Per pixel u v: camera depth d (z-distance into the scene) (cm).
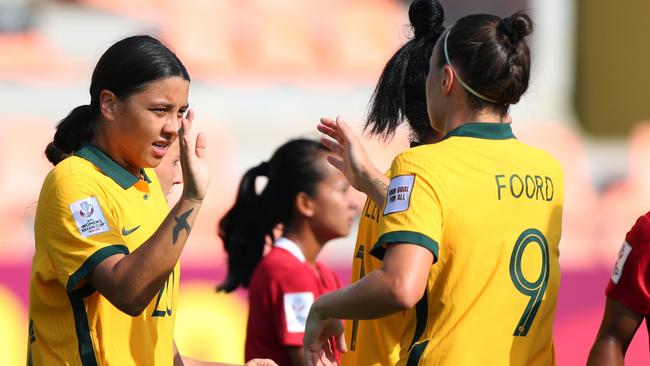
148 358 958
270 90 3800
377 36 3938
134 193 961
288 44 3866
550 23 4062
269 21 3856
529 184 898
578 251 3444
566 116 4019
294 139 1459
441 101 912
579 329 2742
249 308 1410
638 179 3797
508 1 4019
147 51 921
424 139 1016
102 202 923
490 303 877
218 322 2447
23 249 3109
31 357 957
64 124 963
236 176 3500
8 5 3641
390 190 873
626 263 996
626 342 1009
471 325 873
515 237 884
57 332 931
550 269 915
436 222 852
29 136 3403
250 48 3834
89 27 3712
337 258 3033
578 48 4069
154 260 872
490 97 889
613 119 4050
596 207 3638
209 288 2617
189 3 3803
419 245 840
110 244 901
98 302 930
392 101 1020
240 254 1494
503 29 881
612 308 1010
